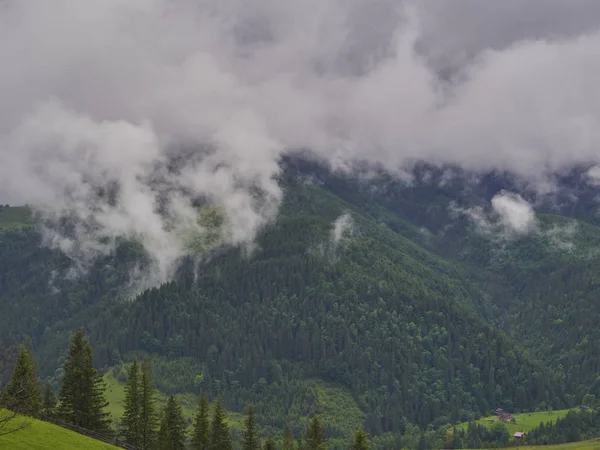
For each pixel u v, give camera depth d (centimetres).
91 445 11088
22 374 11425
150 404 14962
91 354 14238
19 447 9600
